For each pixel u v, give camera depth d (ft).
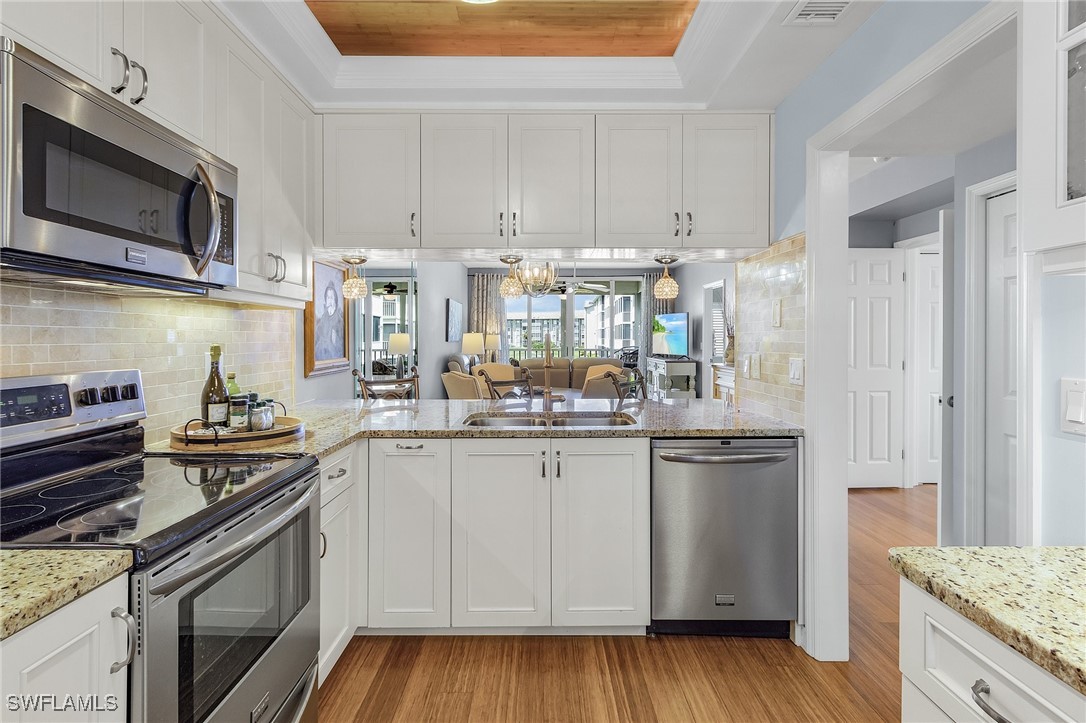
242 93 6.59
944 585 2.78
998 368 9.20
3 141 3.44
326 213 8.59
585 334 35.19
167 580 3.39
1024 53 3.06
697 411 9.29
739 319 9.84
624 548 7.54
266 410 6.52
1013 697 2.41
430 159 8.59
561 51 8.45
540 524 7.50
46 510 3.97
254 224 6.85
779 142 8.41
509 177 8.59
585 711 6.15
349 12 7.42
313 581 5.67
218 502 4.14
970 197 9.41
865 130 6.46
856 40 6.40
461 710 6.16
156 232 4.74
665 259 9.68
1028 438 3.47
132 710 3.24
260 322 8.71
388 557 7.47
